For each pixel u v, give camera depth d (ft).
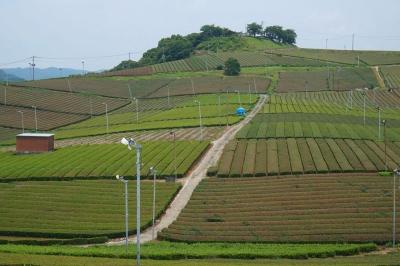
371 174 416.46
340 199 363.15
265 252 277.44
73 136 642.22
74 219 358.23
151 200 390.63
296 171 429.79
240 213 353.10
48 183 440.45
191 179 439.22
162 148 529.45
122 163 483.92
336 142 518.78
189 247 296.30
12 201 394.73
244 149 504.43
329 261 259.39
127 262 245.04
